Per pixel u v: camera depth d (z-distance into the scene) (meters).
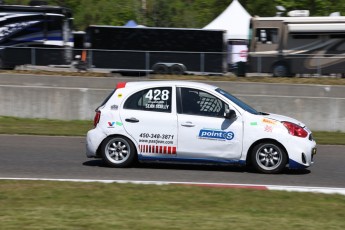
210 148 35.72
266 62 79.12
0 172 34.91
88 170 36.03
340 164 41.50
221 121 35.69
